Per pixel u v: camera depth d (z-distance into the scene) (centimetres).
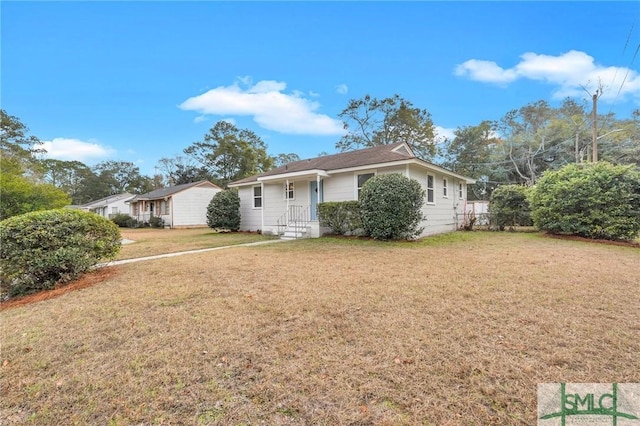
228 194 1608
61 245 508
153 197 2633
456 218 1555
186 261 703
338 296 407
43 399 206
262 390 209
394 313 343
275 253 796
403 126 2939
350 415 183
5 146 2541
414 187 981
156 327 320
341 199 1246
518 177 3192
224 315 349
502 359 240
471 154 3309
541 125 3166
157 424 180
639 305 356
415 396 199
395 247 866
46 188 1296
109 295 440
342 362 242
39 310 389
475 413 183
